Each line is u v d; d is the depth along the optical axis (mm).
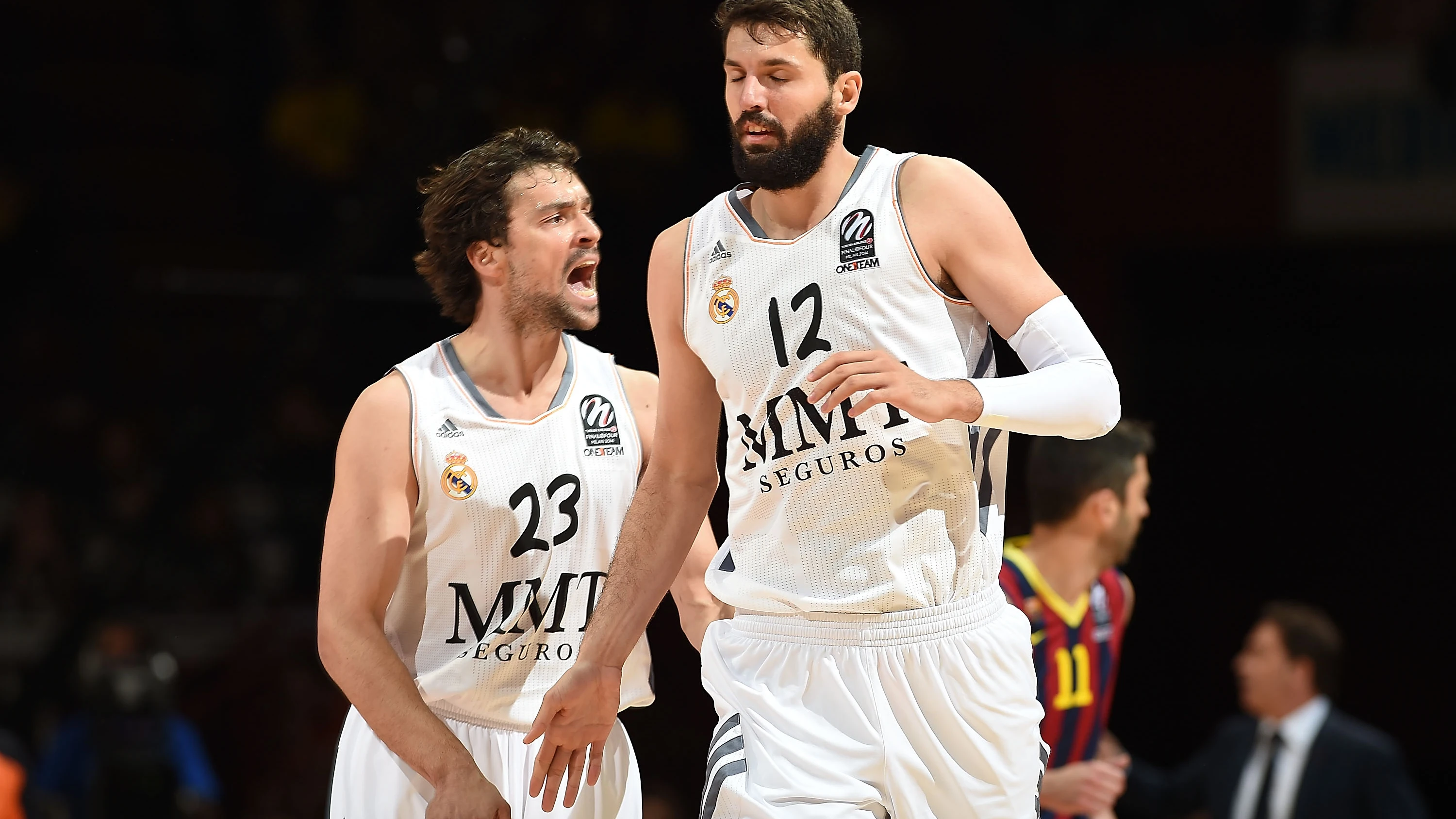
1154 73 25906
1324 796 17031
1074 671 13094
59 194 29203
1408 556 29859
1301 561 30281
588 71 26297
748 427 8055
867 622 7926
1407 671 29969
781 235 7973
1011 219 7828
